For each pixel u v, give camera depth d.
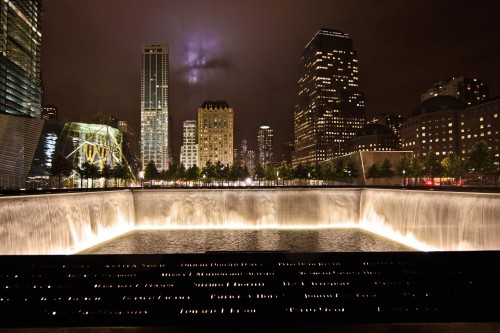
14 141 78.88
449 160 80.50
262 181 140.50
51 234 33.88
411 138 176.00
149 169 107.94
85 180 95.06
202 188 58.41
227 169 118.06
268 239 45.22
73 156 95.06
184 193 56.81
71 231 37.78
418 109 177.25
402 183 88.88
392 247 39.19
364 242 42.47
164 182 148.38
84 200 41.09
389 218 45.75
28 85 137.50
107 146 114.50
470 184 99.88
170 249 39.44
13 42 131.62
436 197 35.00
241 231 52.22
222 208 56.84
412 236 39.81
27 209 30.31
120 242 43.56
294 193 56.91
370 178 88.06
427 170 87.25
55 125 92.19
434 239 35.31
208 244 42.22
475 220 29.16
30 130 84.00
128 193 55.09
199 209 56.72
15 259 13.36
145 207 56.56
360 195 56.59
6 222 27.62
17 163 78.38
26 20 141.00
